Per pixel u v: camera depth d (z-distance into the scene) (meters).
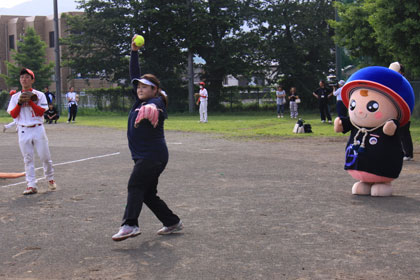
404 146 11.81
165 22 41.91
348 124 8.25
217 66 42.28
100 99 45.62
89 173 10.66
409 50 20.83
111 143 17.09
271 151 14.26
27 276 4.63
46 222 6.61
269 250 5.29
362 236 5.74
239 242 5.59
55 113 29.50
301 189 8.63
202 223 6.45
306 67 43.09
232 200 7.80
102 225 6.44
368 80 7.89
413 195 8.05
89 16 42.84
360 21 26.88
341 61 31.02
